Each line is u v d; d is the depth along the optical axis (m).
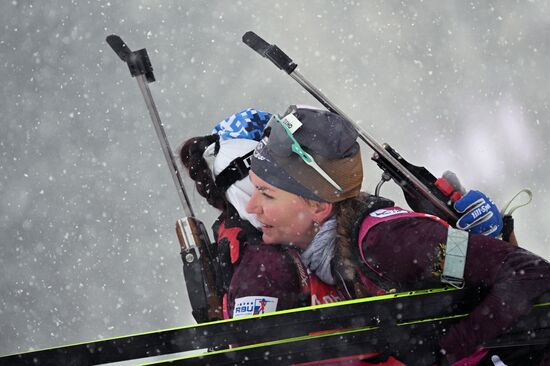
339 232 8.20
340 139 8.19
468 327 7.67
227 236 9.20
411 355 7.84
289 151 8.19
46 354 7.98
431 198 9.39
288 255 8.62
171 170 9.12
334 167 8.20
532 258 7.59
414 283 7.88
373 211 8.17
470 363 8.16
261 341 7.80
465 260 7.63
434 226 7.77
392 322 7.76
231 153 9.40
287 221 8.40
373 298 7.73
